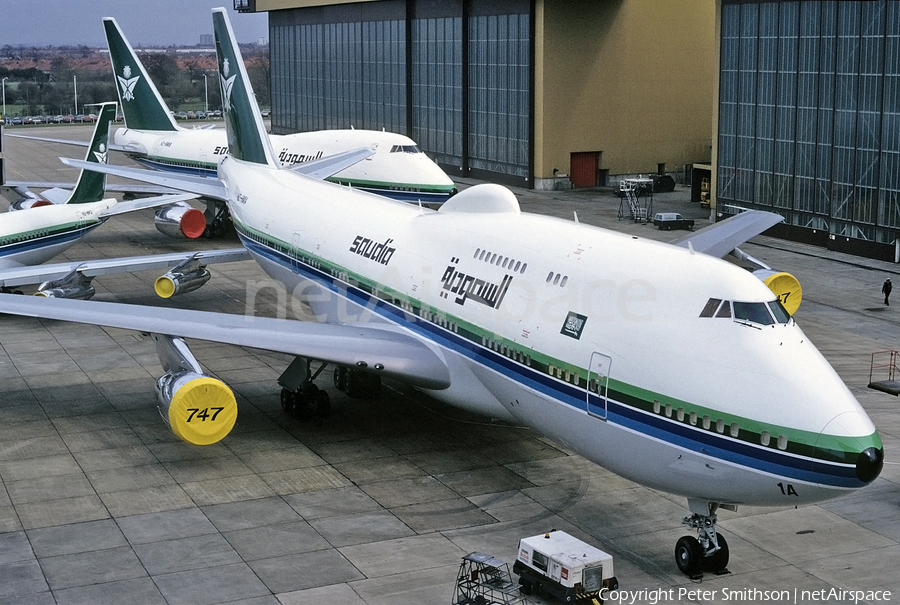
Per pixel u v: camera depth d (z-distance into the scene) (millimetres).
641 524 24016
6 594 20531
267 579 21234
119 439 29281
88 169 47062
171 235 57594
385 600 20391
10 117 189250
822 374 20078
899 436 29234
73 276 41156
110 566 21766
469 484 26328
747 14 60000
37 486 25953
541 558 20641
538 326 24047
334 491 25844
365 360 27438
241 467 27344
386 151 57125
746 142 61062
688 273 21953
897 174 51344
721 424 19844
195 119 181500
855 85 53156
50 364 36406
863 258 53688
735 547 23000
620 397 21531
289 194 39969
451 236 29344
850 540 23344
